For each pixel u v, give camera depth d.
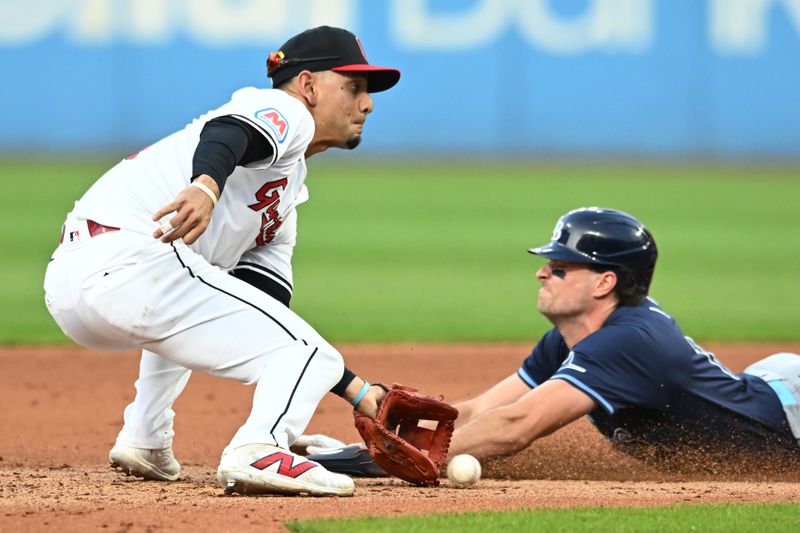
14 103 80.69
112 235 12.90
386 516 11.59
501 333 32.03
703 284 41.78
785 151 82.31
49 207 61.19
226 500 12.86
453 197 69.25
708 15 81.06
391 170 84.12
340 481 13.19
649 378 14.77
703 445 15.61
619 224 15.11
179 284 12.88
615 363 14.69
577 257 15.05
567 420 14.70
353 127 14.13
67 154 81.00
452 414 13.94
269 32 79.31
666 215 61.97
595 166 83.69
